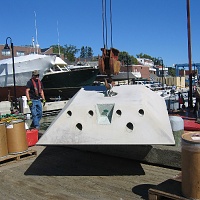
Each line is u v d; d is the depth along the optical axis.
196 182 2.63
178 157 4.07
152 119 3.53
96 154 5.06
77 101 3.93
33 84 6.79
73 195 3.39
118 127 3.52
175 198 2.74
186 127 5.35
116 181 3.78
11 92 16.59
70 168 4.39
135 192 3.39
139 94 3.97
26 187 3.71
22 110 10.48
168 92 13.78
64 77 16.89
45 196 3.40
